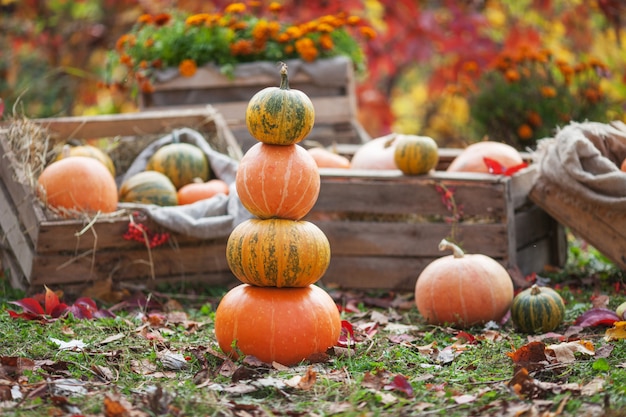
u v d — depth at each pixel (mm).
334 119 7832
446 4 10453
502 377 3836
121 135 6598
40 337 4324
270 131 4035
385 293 5871
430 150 5727
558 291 5555
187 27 7945
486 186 5641
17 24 11570
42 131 6059
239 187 4160
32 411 3344
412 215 5879
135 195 5965
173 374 3967
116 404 3283
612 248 5480
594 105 8492
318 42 8000
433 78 10992
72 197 5465
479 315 4898
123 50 8508
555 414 3262
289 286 4141
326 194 5887
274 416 3369
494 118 8578
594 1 10219
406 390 3617
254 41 7848
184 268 5789
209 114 6773
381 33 11117
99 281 5527
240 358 4055
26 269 5465
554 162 5613
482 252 5656
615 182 5336
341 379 3814
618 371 3748
